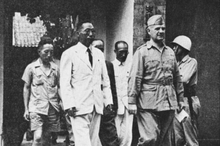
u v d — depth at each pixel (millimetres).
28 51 10297
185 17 10219
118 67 8836
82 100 6984
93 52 7285
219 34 10438
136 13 9148
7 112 9891
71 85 7105
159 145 7285
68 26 10477
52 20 10461
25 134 10227
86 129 6996
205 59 10445
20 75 10180
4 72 10086
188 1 10211
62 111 8172
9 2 10125
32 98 7945
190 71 8391
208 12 10367
